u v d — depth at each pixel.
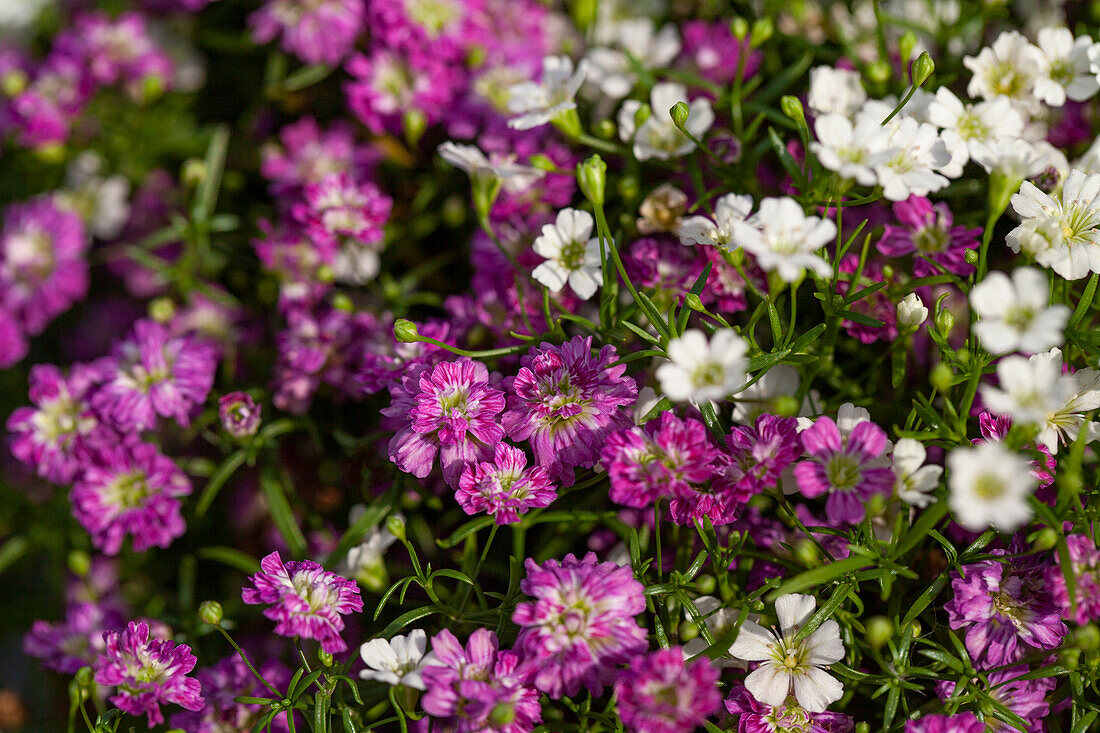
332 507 0.24
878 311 0.22
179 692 0.21
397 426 0.23
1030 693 0.21
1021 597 0.21
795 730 0.21
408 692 0.21
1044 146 0.23
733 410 0.22
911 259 0.23
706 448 0.21
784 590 0.20
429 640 0.22
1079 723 0.21
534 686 0.21
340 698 0.21
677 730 0.20
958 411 0.22
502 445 0.21
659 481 0.21
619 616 0.20
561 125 0.23
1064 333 0.21
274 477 0.24
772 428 0.21
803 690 0.21
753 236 0.20
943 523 0.22
